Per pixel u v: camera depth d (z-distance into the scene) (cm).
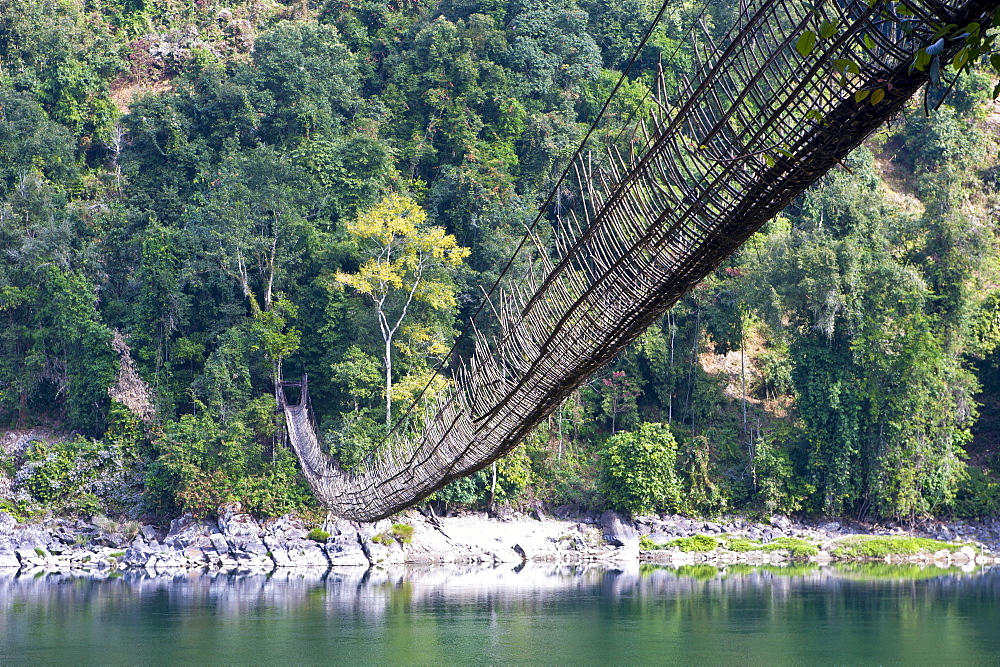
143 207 7356
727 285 6431
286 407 5719
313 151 7256
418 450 1941
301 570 5369
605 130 7419
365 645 3403
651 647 3344
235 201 6706
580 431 6397
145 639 3519
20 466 6128
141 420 6122
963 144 8075
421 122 7962
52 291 6606
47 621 3853
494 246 6550
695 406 6356
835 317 6047
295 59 8031
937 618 3825
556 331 1295
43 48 8425
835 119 877
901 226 6400
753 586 4675
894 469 5828
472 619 3859
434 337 6225
